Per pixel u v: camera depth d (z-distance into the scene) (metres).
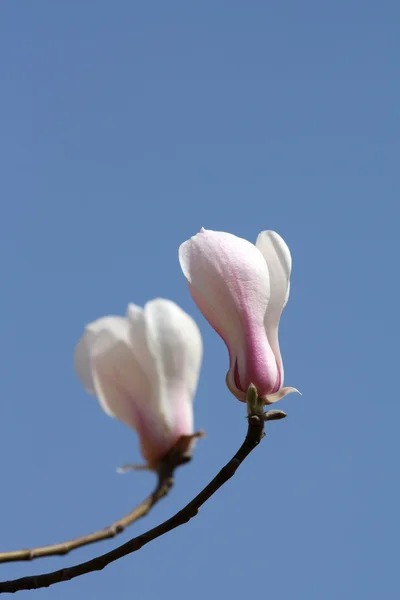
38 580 1.34
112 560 1.34
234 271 1.37
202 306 1.37
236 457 1.35
